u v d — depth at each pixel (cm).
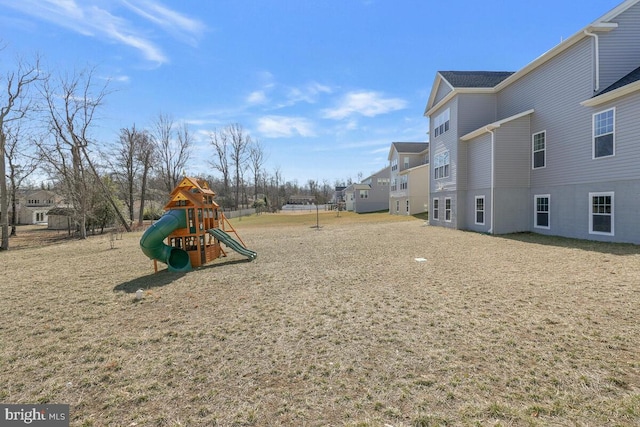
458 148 1617
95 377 299
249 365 313
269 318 440
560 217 1173
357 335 375
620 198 941
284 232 1836
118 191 3014
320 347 347
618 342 330
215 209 1075
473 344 339
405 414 233
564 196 1156
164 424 232
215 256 991
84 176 2191
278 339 371
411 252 955
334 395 260
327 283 621
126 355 343
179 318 453
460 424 220
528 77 1353
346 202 5684
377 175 4650
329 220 3000
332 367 304
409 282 608
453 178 1673
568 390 253
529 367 289
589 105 1023
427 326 393
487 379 273
